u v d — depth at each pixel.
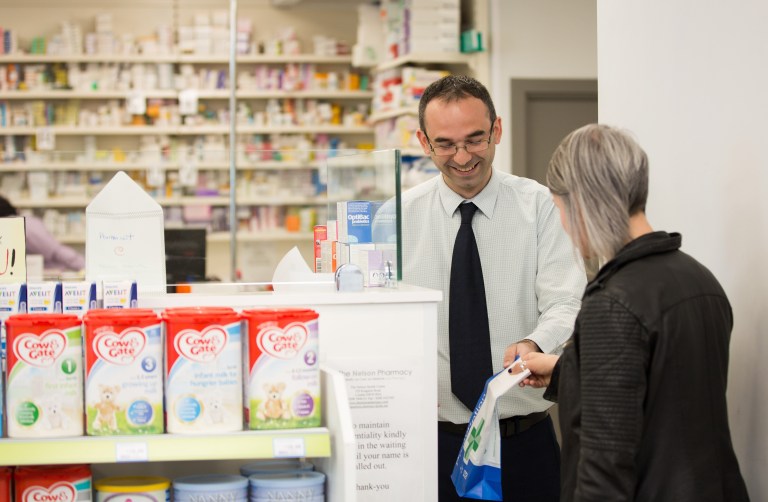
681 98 2.47
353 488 1.72
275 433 1.74
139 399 1.74
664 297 1.78
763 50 2.04
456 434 2.64
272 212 6.20
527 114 7.18
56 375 1.73
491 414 2.17
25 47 8.86
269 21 9.18
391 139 7.75
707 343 1.81
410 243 2.75
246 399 1.82
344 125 8.91
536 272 2.71
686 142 2.45
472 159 2.55
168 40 8.80
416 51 7.18
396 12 7.84
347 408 1.77
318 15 9.21
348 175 2.59
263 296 2.14
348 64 9.13
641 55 2.73
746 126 2.12
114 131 8.67
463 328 2.64
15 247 2.26
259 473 1.90
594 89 7.12
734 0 2.17
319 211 5.95
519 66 7.07
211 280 6.38
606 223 1.83
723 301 1.88
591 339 1.79
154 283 2.45
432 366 2.17
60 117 8.75
